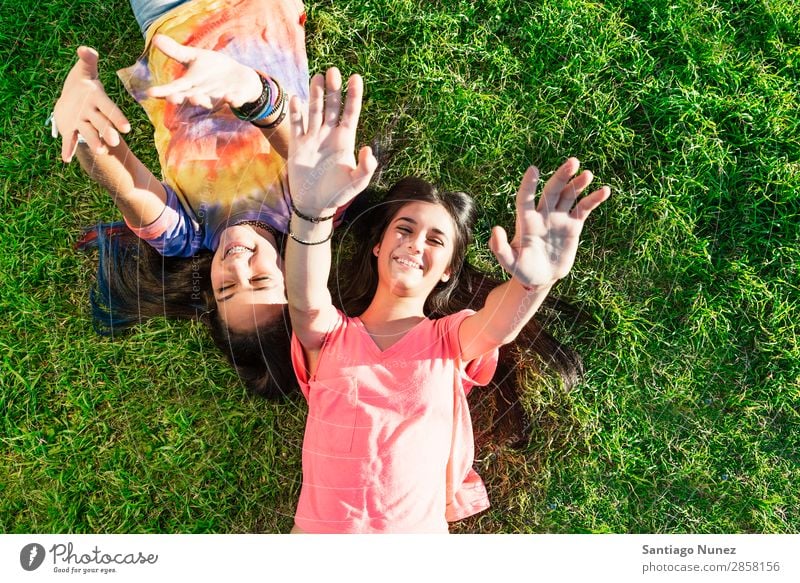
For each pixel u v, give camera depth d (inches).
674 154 57.8
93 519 54.1
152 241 49.8
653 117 58.3
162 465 55.0
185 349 55.7
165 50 38.3
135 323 55.6
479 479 53.2
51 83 56.9
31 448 54.6
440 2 58.9
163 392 55.8
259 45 51.1
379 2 58.4
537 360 56.5
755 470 56.7
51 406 55.6
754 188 57.9
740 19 59.5
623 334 57.0
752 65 58.9
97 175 45.4
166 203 49.3
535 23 58.5
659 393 57.3
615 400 57.2
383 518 47.2
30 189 56.6
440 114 57.7
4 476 54.6
